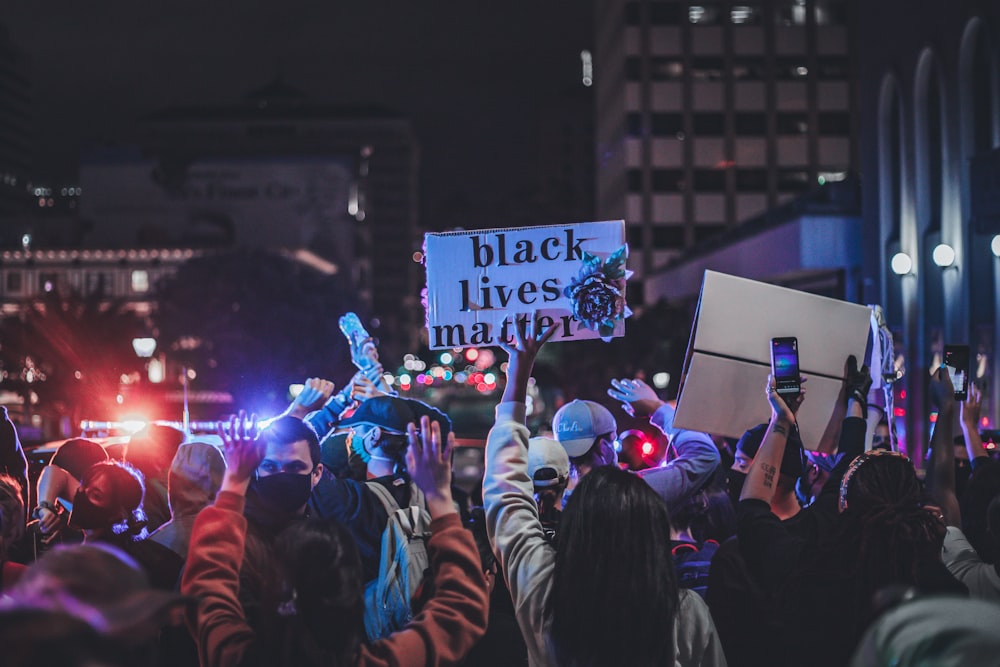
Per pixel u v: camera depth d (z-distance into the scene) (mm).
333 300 74375
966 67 26562
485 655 4812
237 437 3205
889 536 3293
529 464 4477
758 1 88688
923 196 29516
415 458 3258
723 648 3766
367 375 4789
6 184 195125
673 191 88375
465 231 4340
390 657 2910
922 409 29141
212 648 2896
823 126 88438
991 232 23969
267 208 135000
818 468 5320
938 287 28891
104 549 2062
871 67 33281
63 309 47312
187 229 134125
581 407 4867
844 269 36812
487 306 4324
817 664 3365
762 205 88312
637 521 3039
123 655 1707
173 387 40281
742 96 88500
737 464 4461
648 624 3012
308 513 4051
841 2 88500
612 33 96000
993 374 24672
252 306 70062
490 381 34281
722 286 4527
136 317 49125
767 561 3578
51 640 1619
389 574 4066
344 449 4926
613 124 95625
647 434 5184
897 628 1789
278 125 179125
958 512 4363
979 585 3932
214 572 3072
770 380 3871
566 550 3086
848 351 4652
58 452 5918
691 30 88750
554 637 3104
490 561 4660
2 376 47281
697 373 4547
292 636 2760
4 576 4324
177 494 4598
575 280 4148
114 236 133750
